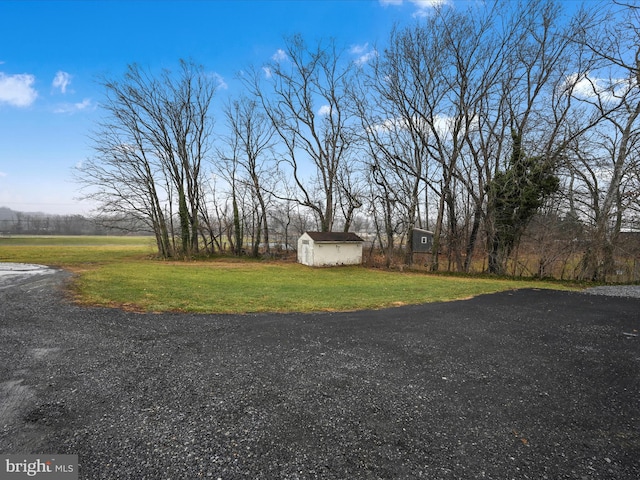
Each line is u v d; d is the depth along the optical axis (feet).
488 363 14.69
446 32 54.08
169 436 8.64
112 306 24.29
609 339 18.76
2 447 8.05
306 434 8.88
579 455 8.25
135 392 11.15
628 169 43.68
